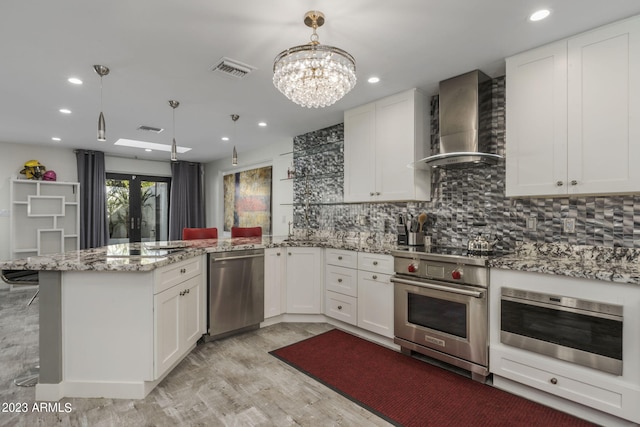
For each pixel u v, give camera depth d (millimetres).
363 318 3080
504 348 2145
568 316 1866
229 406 2004
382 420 1875
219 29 2023
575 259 2244
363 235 3807
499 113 2721
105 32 2041
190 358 2676
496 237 2713
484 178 2801
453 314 2398
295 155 4840
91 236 5746
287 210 5000
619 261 2105
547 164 2186
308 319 3611
